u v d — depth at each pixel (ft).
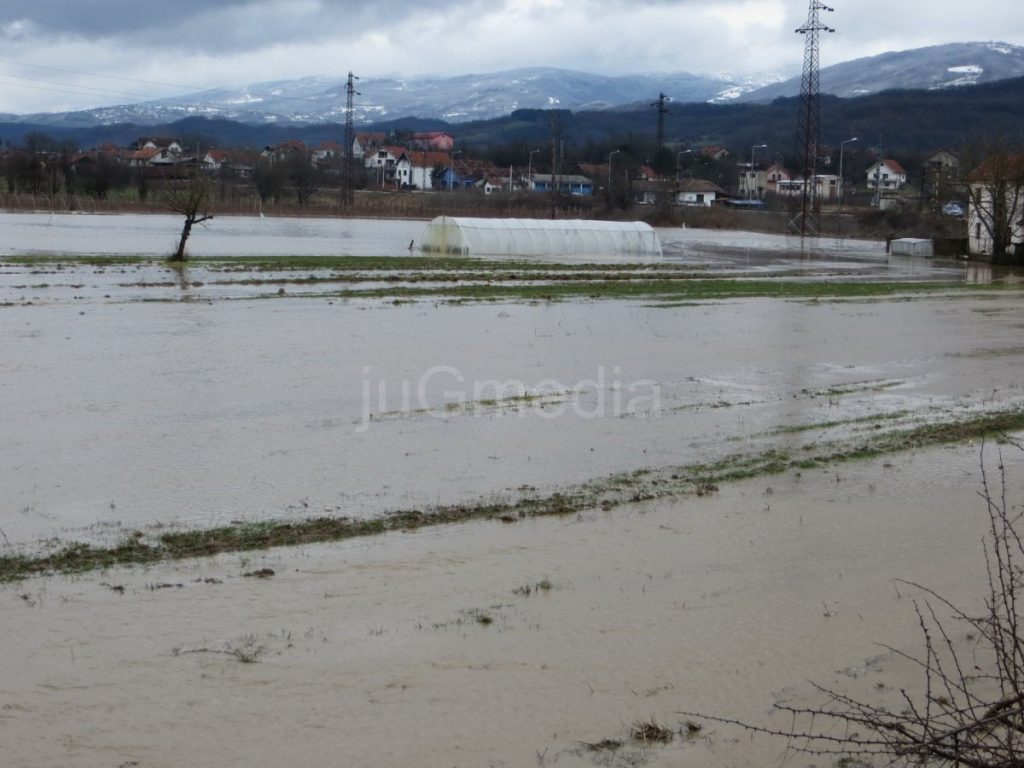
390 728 24.16
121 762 22.48
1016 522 40.34
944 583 34.01
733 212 375.66
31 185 343.67
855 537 38.09
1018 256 207.00
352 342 75.41
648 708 25.50
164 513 38.01
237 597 30.78
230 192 390.83
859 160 576.20
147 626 28.71
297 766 22.59
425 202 384.88
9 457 44.50
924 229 305.12
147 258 137.80
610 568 34.17
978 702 23.79
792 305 110.63
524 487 42.45
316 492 40.96
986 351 83.41
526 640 28.78
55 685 25.45
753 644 29.14
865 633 30.09
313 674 26.45
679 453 48.57
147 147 576.20
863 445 51.13
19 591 30.68
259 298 99.04
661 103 470.80
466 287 115.14
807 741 24.20
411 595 31.45
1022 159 217.56
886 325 96.84
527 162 596.70
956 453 50.37
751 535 37.88
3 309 85.81
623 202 382.01
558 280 130.00
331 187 477.77
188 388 58.95
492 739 23.88
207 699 25.09
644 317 95.40
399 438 49.49
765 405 59.62
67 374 61.62
